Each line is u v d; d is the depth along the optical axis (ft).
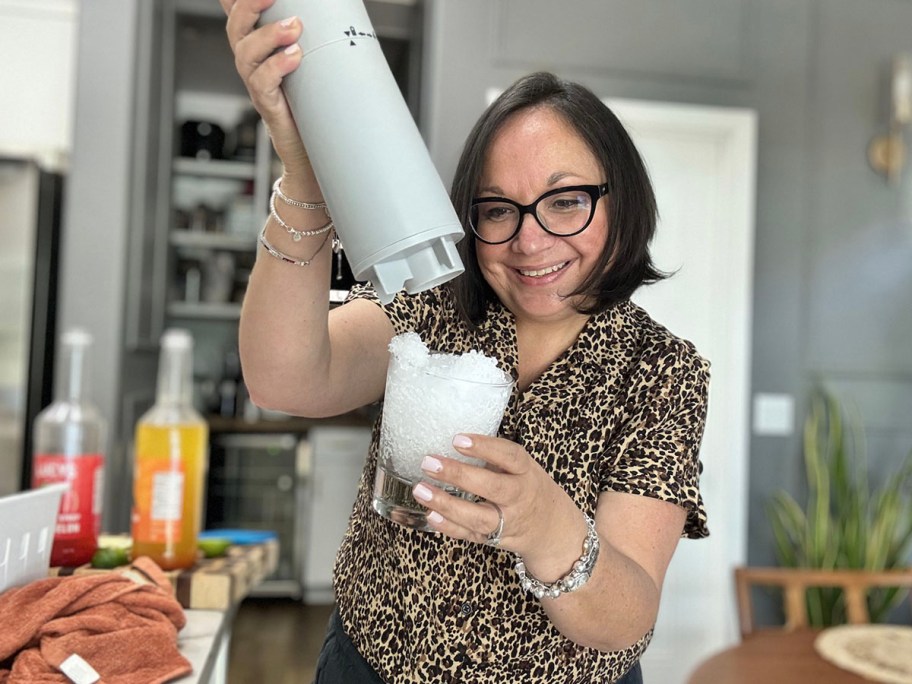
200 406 15.70
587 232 2.81
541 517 2.07
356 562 3.13
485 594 2.87
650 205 2.99
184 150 14.75
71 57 11.44
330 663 3.15
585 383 3.01
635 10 10.25
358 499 3.26
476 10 9.92
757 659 5.67
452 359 2.31
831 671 5.41
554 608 2.26
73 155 9.73
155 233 11.82
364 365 2.88
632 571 2.38
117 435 9.66
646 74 10.25
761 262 10.51
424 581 2.89
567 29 10.10
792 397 10.52
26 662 2.73
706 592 10.34
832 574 6.90
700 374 3.00
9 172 10.43
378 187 2.04
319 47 2.05
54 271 10.84
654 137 10.28
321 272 2.41
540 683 2.93
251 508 14.32
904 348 10.73
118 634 2.91
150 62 10.66
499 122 2.86
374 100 2.05
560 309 2.92
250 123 15.11
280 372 2.48
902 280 10.74
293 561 14.38
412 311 3.14
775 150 10.53
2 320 10.35
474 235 2.95
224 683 4.18
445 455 2.11
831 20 10.64
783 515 10.30
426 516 2.17
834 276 10.63
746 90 10.48
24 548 3.10
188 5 13.23
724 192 10.34
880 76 10.72
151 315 11.75
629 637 2.42
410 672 2.91
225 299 15.37
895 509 9.80
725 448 10.20
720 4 10.41
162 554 4.06
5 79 11.35
